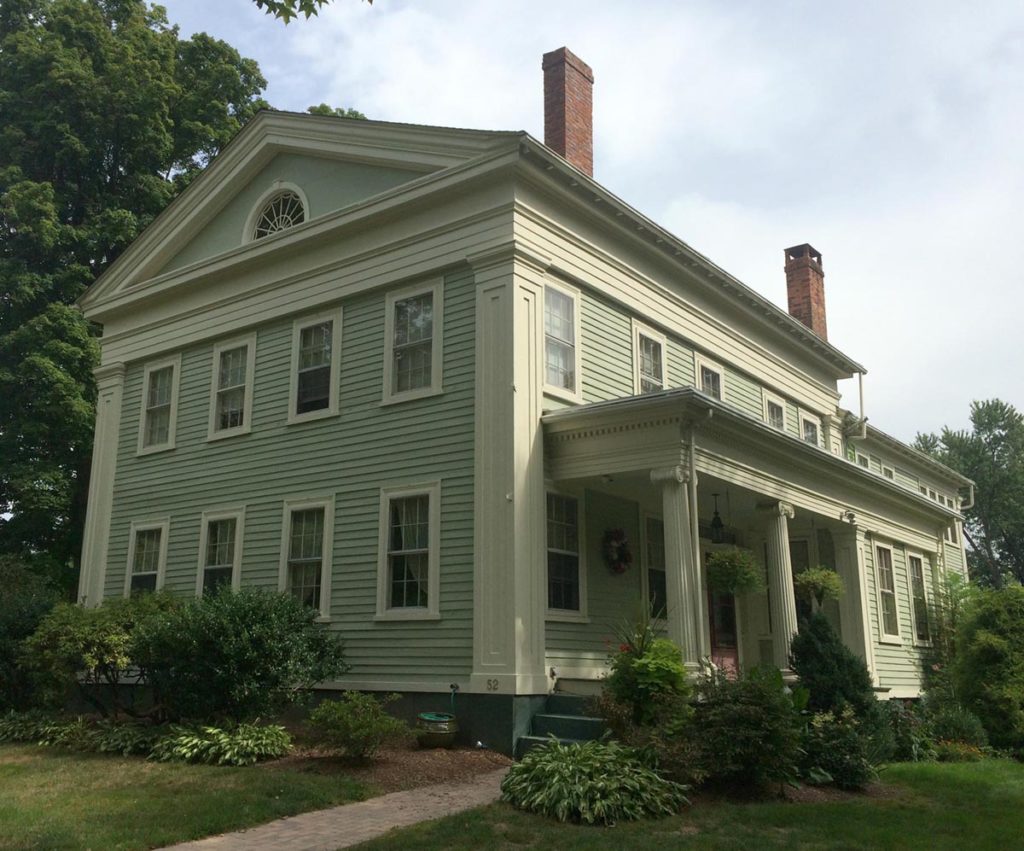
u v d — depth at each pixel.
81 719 13.44
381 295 14.52
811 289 24.06
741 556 13.40
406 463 13.52
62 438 23.31
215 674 11.70
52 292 24.42
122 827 7.91
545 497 12.70
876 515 18.78
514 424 12.32
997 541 57.28
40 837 7.54
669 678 10.35
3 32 26.94
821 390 22.42
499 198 13.16
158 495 17.34
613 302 14.92
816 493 15.99
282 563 14.79
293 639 12.19
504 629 11.80
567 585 13.38
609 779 8.57
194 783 9.63
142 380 18.42
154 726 12.56
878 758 11.19
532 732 11.53
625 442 12.43
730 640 17.31
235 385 16.56
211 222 17.86
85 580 18.00
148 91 25.81
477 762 10.82
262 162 17.00
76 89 25.14
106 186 26.47
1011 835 7.93
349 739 10.39
